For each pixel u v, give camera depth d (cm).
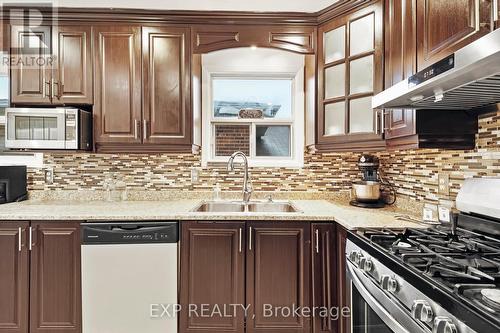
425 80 109
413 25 153
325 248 191
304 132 264
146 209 209
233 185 266
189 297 191
